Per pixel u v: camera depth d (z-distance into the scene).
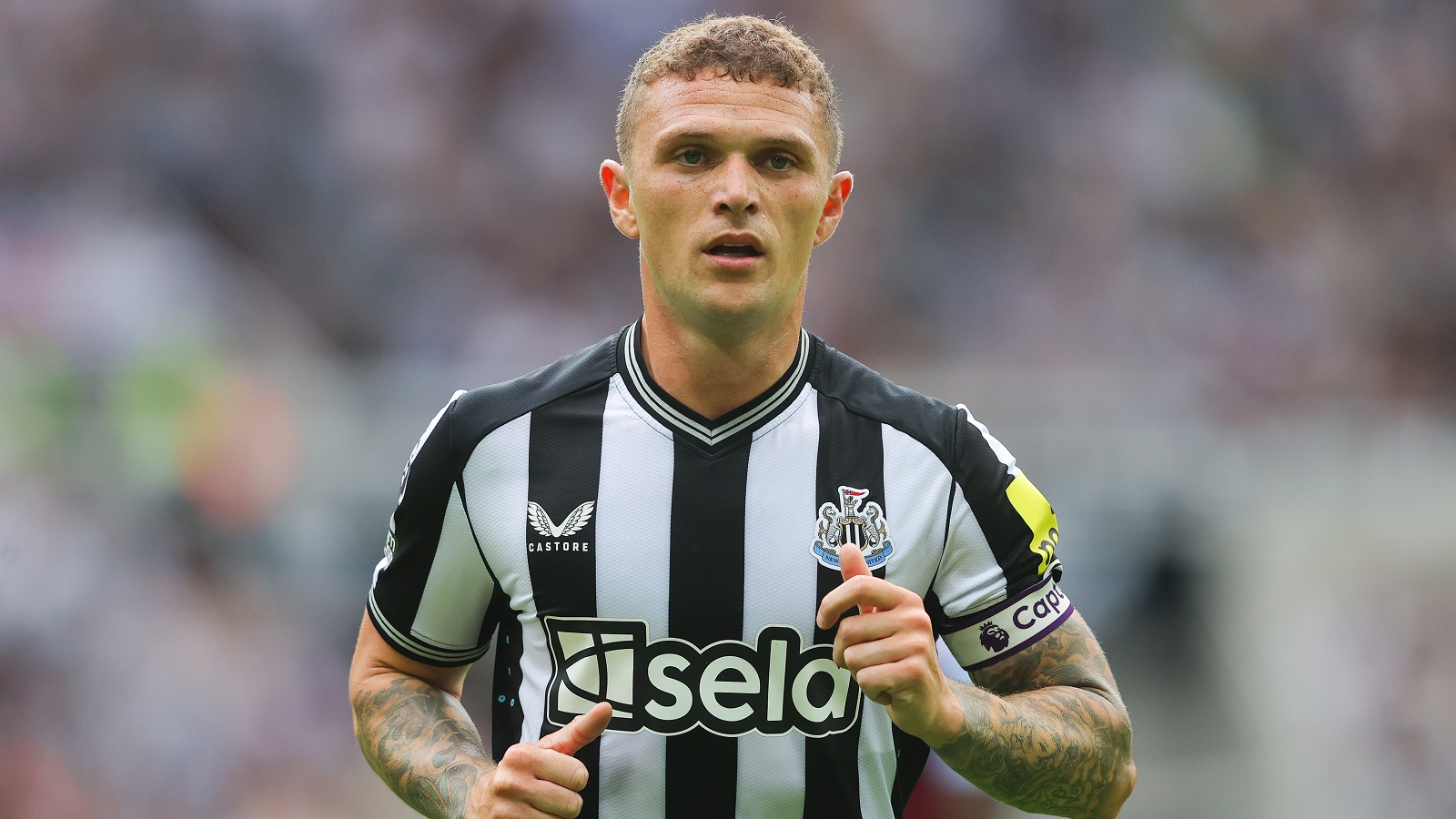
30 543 23.56
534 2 39.56
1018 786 7.45
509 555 7.60
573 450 7.66
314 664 24.89
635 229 7.92
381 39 38.56
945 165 40.69
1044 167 41.19
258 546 25.48
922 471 7.64
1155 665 26.14
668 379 7.68
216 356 28.50
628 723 7.34
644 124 7.42
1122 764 7.75
